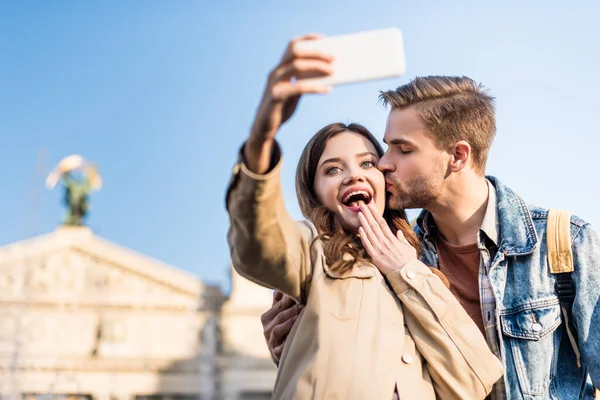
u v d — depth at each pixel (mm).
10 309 21766
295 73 1197
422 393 1496
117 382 21750
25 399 20875
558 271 1787
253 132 1265
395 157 1823
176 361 21938
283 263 1391
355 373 1405
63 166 23016
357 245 1646
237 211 1317
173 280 22516
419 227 1981
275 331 1682
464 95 1846
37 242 22250
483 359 1523
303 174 1749
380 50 1192
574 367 1799
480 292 1831
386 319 1502
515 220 1843
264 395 22141
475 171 1856
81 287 22297
